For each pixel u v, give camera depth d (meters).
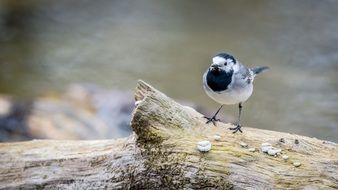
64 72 18.44
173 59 19.33
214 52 19.80
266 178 7.46
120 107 14.33
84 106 14.56
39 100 13.96
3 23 22.38
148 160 7.70
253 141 7.95
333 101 16.09
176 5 24.66
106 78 17.92
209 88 8.97
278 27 21.77
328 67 18.33
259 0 24.78
